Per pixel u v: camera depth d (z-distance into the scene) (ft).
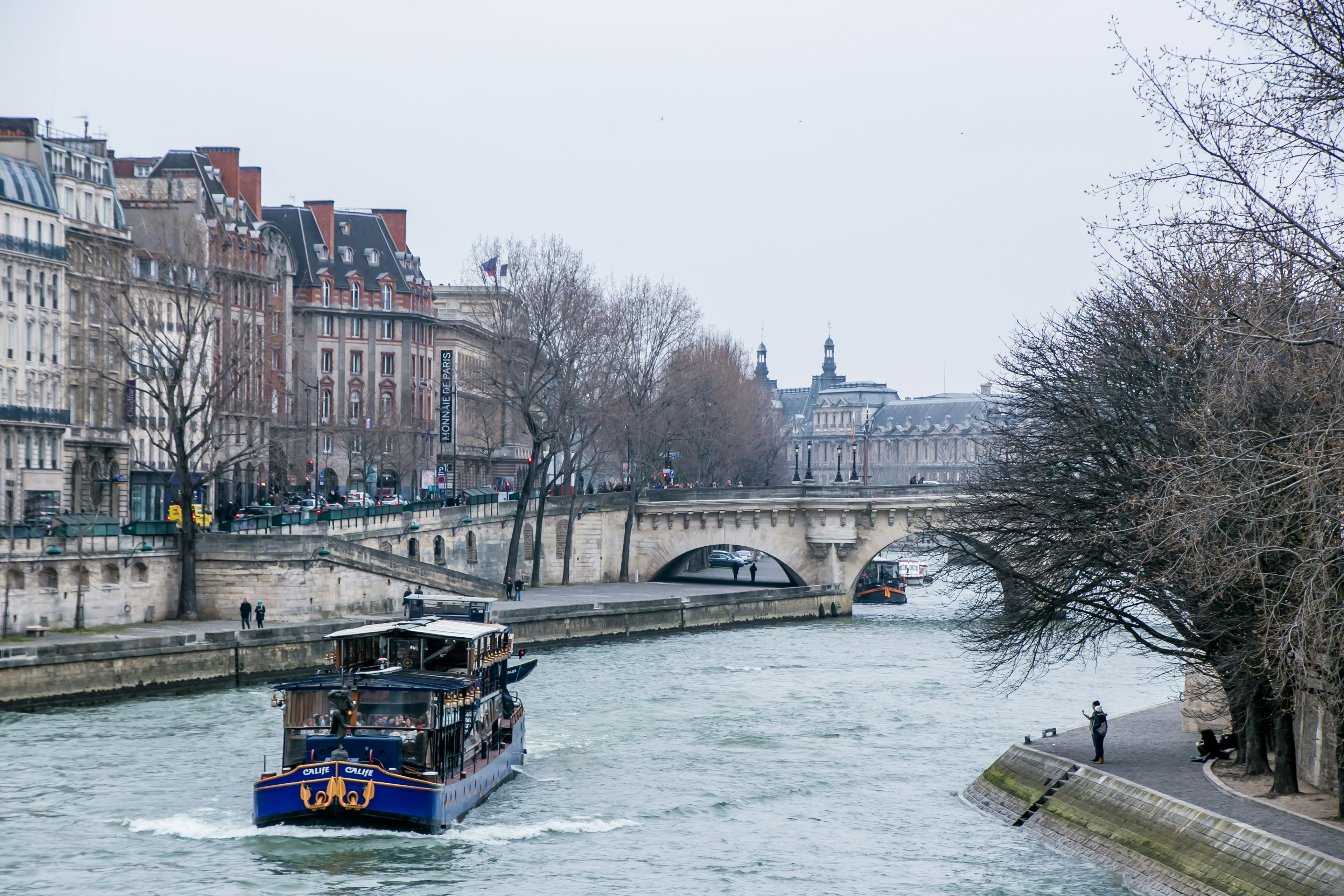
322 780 196.65
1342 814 169.37
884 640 444.55
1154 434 209.97
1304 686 155.12
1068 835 196.65
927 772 244.42
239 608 369.30
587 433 561.43
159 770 230.68
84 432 425.28
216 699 297.74
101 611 341.00
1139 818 185.68
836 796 227.40
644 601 461.78
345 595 391.86
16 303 393.91
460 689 206.80
